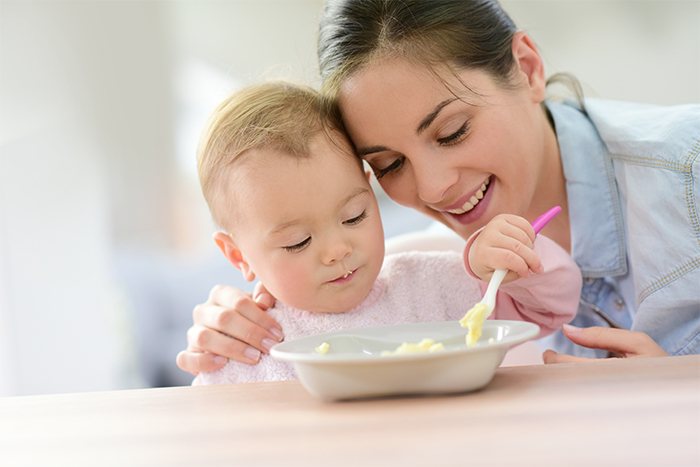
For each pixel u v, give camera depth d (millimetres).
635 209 1236
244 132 1194
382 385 683
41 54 3309
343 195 1147
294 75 1475
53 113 3328
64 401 811
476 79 1168
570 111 1425
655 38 2734
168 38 3492
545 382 695
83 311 3176
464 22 1189
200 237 3482
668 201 1184
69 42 3350
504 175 1198
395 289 1305
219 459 532
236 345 1212
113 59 3416
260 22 3580
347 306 1226
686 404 570
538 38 2867
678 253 1164
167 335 2961
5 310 3129
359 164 1201
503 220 1028
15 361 3104
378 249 1196
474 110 1154
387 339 875
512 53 1270
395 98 1127
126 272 3141
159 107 3477
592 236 1347
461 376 671
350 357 674
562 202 1426
